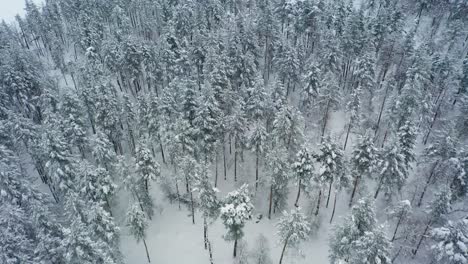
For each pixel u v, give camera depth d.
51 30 89.06
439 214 40.12
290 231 36.22
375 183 52.34
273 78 72.19
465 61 63.62
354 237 37.06
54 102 57.56
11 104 59.50
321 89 58.69
